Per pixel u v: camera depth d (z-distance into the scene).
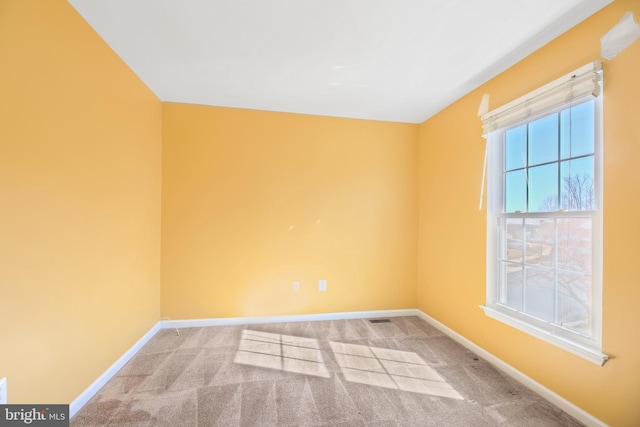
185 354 2.34
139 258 2.40
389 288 3.35
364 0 1.52
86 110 1.71
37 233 1.38
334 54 2.03
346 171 3.24
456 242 2.73
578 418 1.61
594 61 1.53
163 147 2.84
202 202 2.92
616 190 1.46
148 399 1.76
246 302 3.02
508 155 2.22
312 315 3.16
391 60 2.10
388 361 2.27
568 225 1.74
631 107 1.40
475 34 1.79
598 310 1.55
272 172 3.07
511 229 2.18
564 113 1.77
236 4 1.56
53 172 1.47
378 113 3.13
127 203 2.20
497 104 2.27
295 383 1.95
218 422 1.58
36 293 1.37
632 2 1.40
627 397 1.40
